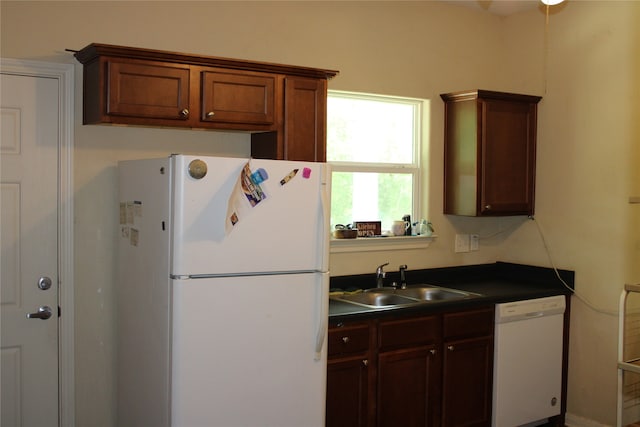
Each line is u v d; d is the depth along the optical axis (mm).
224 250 2441
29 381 2889
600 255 3807
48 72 2846
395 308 3174
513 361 3641
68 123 2896
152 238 2566
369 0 3756
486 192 3928
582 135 3898
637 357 3637
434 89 4059
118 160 3031
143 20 3033
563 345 3918
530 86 4219
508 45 4348
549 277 4074
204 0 3188
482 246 4371
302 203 2607
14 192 2822
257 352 2537
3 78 2768
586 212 3883
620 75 3686
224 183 2426
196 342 2402
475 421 3535
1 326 2826
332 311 3080
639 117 3600
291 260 2592
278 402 2604
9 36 2752
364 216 3891
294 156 3123
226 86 2928
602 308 3787
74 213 2930
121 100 2684
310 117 3168
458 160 4020
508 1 4043
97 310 3008
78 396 2979
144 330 2668
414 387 3299
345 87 3680
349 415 3074
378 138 3938
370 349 3133
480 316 3525
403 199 4062
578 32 3906
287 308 2598
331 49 3617
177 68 2811
